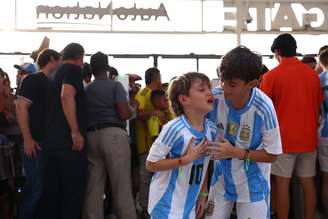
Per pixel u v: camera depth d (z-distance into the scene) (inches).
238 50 108.7
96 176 194.4
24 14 482.0
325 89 192.4
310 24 533.3
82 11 490.6
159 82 241.8
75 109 181.3
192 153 110.3
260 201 118.7
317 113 188.9
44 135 189.0
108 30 495.2
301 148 183.8
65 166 182.7
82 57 185.6
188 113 113.0
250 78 107.7
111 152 190.9
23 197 190.4
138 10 499.5
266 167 119.8
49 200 185.3
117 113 194.4
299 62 187.6
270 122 112.3
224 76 108.7
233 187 119.5
